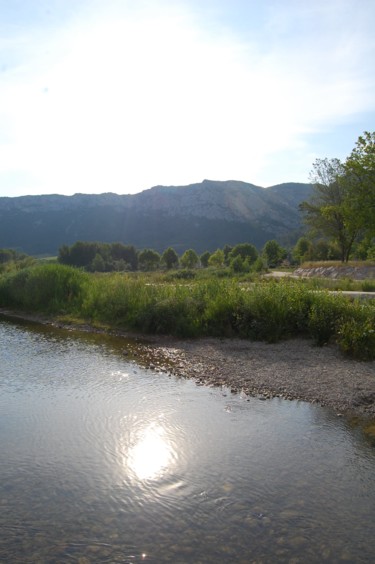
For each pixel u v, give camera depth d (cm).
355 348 1103
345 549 448
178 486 560
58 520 491
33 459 623
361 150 3303
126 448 658
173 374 1034
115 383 962
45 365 1109
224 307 1426
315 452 652
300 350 1181
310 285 1695
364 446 672
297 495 542
